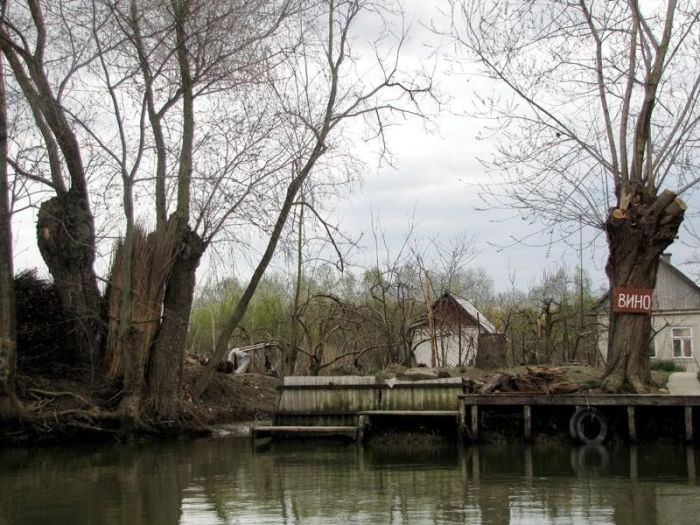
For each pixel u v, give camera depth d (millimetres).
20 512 11102
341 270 26109
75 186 22469
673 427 17828
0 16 19125
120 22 19344
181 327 21500
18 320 21656
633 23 19203
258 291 41719
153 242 21406
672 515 10430
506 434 18750
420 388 19547
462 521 10211
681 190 19203
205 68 21094
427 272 30344
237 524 10203
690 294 45812
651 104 18953
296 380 20359
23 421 18984
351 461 15914
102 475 14312
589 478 13336
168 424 20594
